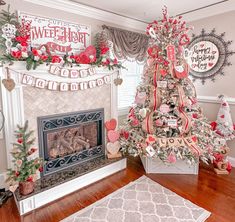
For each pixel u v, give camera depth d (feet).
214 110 9.98
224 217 6.00
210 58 9.82
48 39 7.92
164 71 7.89
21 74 6.72
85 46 9.14
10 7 6.93
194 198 6.97
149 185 7.85
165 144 7.82
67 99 8.07
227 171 8.71
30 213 6.27
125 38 10.28
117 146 9.30
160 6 8.89
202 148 7.95
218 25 9.32
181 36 7.99
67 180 7.27
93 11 9.03
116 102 9.96
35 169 6.49
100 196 7.18
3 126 6.80
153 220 5.91
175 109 8.04
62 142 8.69
